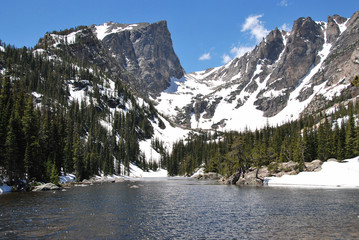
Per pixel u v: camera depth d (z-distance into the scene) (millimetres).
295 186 76562
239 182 94625
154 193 61281
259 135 177625
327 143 114188
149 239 24000
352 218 32094
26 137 71250
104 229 27266
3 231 26062
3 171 64750
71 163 100688
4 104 72750
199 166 192625
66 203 43844
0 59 189750
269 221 30922
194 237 24641
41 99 164750
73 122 146250
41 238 23922
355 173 80188
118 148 186750
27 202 44312
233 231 26641
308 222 30188
